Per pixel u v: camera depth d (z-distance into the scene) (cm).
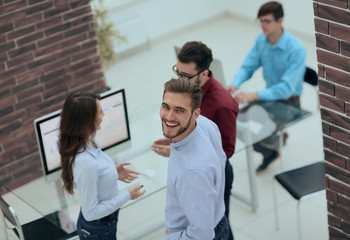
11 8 428
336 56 279
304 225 429
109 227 316
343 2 262
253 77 669
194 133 259
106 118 388
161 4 766
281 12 457
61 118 287
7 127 457
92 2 647
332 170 318
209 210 256
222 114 333
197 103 252
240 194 455
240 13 815
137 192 318
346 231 329
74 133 285
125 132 401
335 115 297
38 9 440
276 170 492
